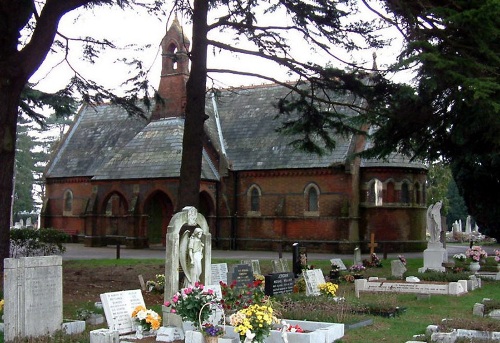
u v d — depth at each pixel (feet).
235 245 138.00
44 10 57.57
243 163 138.41
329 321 41.98
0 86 57.62
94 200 145.38
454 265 86.69
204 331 35.01
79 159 170.40
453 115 62.49
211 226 138.72
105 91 68.74
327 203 127.65
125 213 153.48
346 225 124.67
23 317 36.81
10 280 36.50
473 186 116.57
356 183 127.54
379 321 44.45
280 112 69.51
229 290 42.14
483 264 90.12
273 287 56.18
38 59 57.93
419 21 50.42
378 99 62.28
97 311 48.11
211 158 142.82
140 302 40.32
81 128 181.06
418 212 131.54
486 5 42.73
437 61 44.96
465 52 48.78
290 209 131.95
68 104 70.28
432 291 60.08
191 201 64.54
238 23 65.41
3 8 56.65
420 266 90.63
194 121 65.41
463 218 263.29
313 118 68.18
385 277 74.64
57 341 35.04
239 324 32.53
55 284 38.81
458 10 47.50
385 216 128.16
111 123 175.94
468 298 57.36
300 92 67.21
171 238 42.34
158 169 136.67
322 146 128.06
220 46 66.13
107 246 147.43
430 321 45.01
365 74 62.59
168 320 39.99
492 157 97.14
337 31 62.08
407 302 55.21
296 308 45.68
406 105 61.72
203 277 45.14
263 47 67.05
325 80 64.34
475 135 68.44
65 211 168.45
